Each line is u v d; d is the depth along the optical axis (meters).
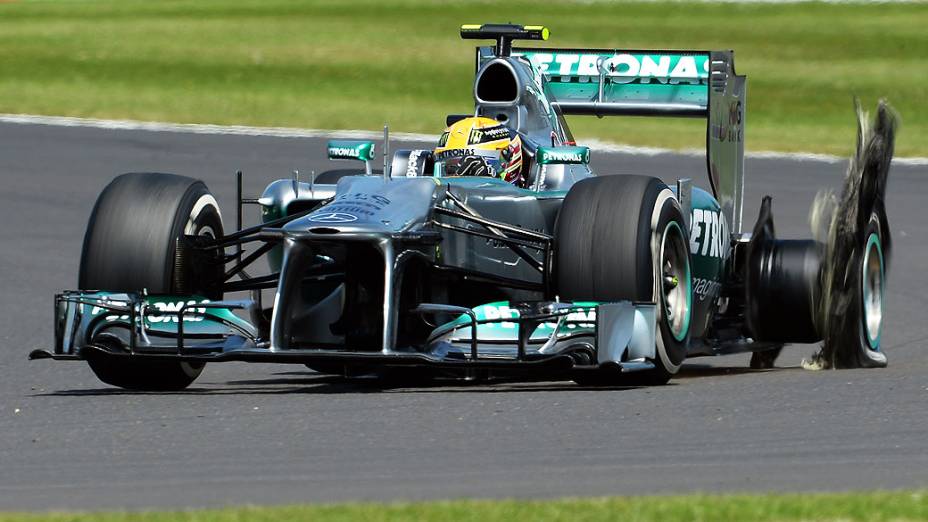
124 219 26.36
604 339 24.86
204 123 85.12
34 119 83.44
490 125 29.08
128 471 18.50
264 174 68.06
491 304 25.52
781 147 79.62
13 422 22.47
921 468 18.47
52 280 46.44
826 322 31.30
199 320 25.70
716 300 32.19
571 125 87.44
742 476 17.94
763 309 31.50
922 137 86.38
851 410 23.20
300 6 177.75
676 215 27.31
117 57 119.69
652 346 26.06
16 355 33.25
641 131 84.50
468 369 25.05
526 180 29.70
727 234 32.78
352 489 17.20
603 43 140.88
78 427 21.89
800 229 58.06
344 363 24.16
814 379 27.72
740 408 23.41
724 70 32.94
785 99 104.69
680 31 149.50
